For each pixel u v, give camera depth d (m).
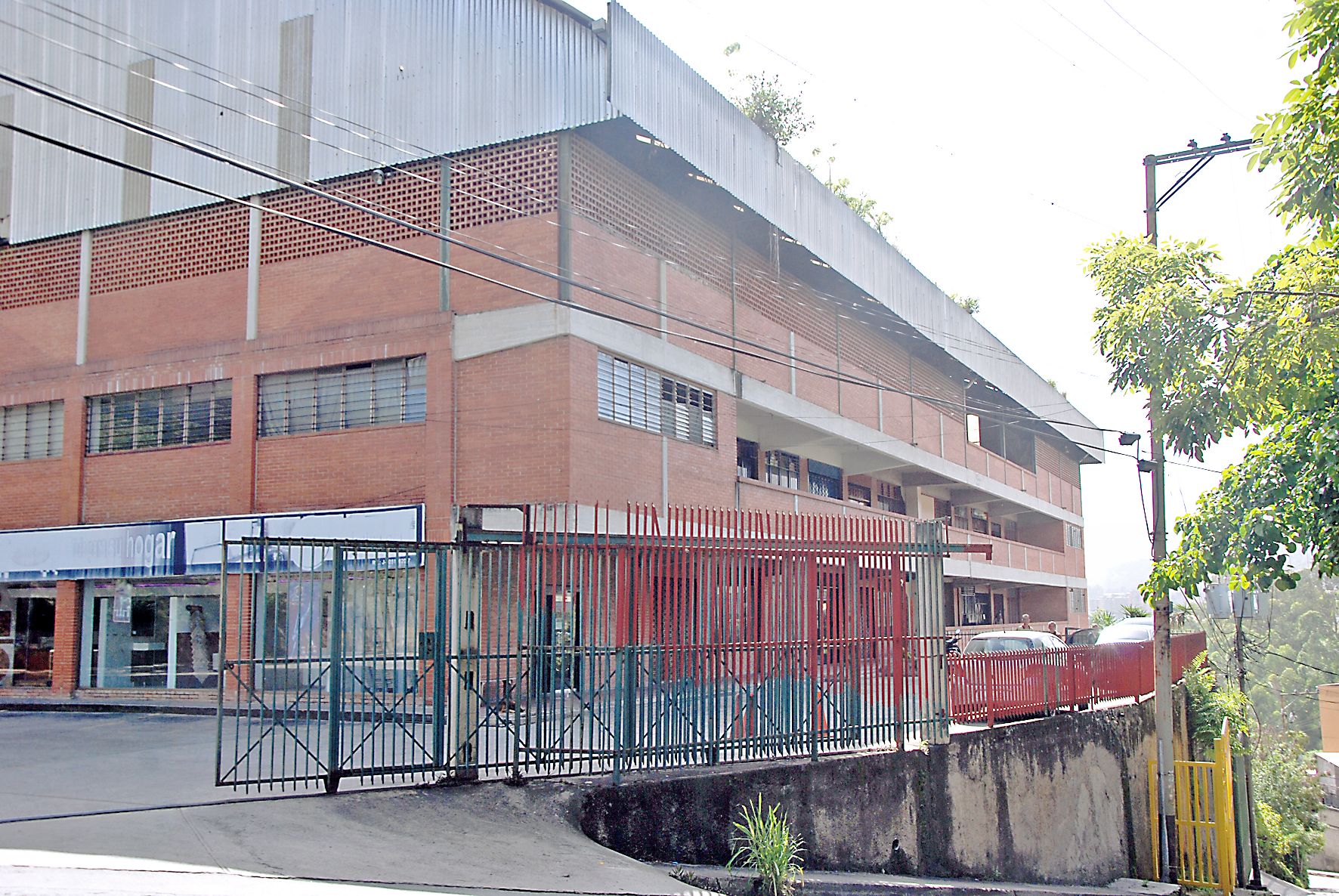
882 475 32.97
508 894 7.02
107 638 19.89
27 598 20.88
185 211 20.27
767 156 21.53
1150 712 17.56
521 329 16.77
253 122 19.66
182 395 19.95
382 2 18.83
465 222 17.72
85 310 21.06
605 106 16.55
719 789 9.52
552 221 17.02
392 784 9.00
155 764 11.37
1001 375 36.44
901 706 11.29
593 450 16.72
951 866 11.38
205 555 18.45
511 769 9.13
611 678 9.48
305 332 18.56
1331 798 37.28
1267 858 21.98
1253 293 10.11
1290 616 90.19
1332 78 8.93
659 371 19.02
